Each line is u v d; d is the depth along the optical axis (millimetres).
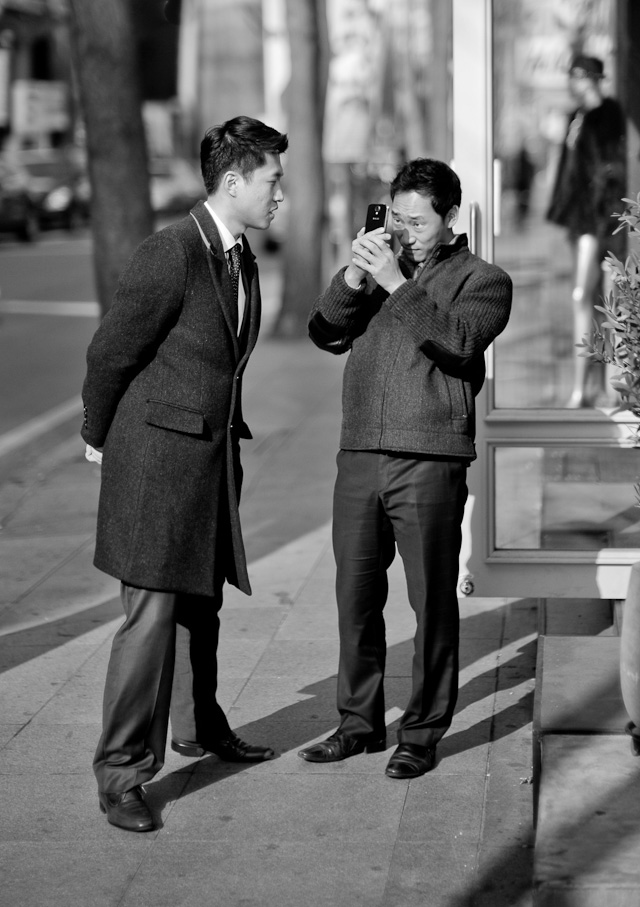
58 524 7445
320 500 7598
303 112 14180
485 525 5023
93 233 9500
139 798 3789
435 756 4141
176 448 3699
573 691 3836
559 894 2898
